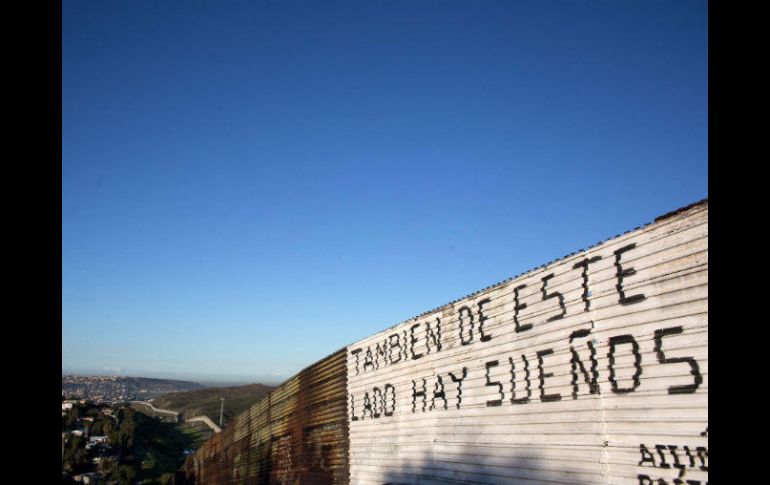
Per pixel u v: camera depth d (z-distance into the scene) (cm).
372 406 1102
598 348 606
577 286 641
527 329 718
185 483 3272
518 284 742
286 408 1595
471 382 826
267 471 1703
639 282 564
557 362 663
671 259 533
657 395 538
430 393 925
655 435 535
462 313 861
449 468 852
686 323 516
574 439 627
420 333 969
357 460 1134
